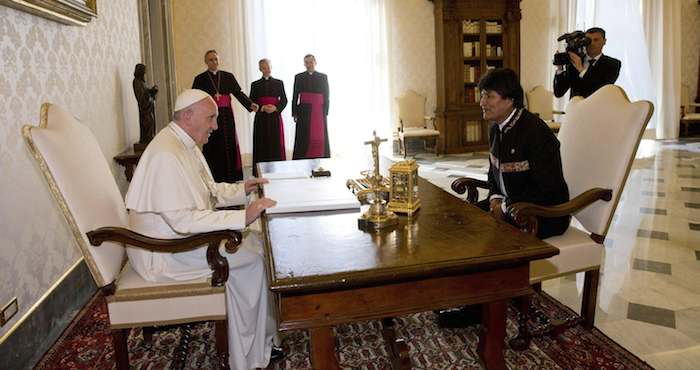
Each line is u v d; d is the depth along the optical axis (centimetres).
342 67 836
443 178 652
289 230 180
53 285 265
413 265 145
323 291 142
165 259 209
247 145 820
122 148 428
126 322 199
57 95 289
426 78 885
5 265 219
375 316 147
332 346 152
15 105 239
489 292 156
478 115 871
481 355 173
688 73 1017
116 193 221
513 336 247
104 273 192
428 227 180
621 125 232
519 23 852
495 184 265
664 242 388
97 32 367
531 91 884
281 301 141
